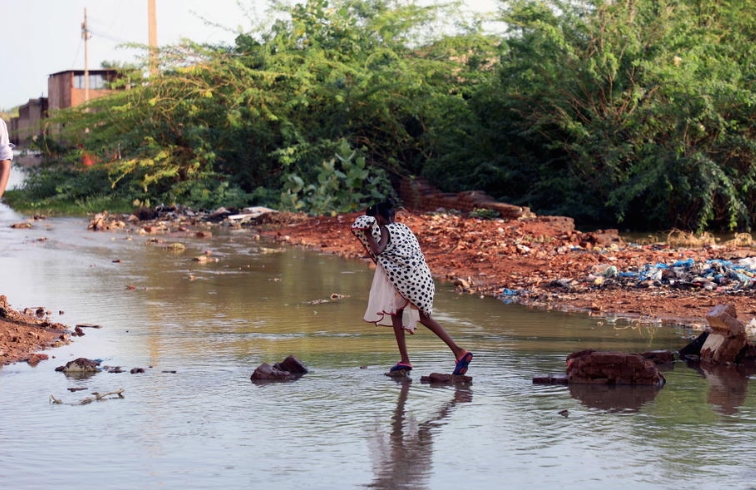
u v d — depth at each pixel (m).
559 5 21.72
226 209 24.23
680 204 20.34
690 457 5.05
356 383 6.89
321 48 27.62
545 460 5.02
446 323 9.35
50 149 31.72
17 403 6.27
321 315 9.86
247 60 26.98
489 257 14.03
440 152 25.47
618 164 20.64
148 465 4.95
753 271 11.70
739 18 21.88
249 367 7.42
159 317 9.70
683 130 19.12
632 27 20.53
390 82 25.12
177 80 26.14
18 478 4.73
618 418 5.88
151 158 26.38
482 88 23.72
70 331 8.88
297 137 25.42
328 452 5.19
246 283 12.30
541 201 22.61
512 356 7.80
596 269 12.38
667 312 9.80
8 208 28.30
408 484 4.65
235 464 4.97
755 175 19.86
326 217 21.31
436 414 6.00
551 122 21.33
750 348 7.61
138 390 6.64
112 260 14.88
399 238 7.21
